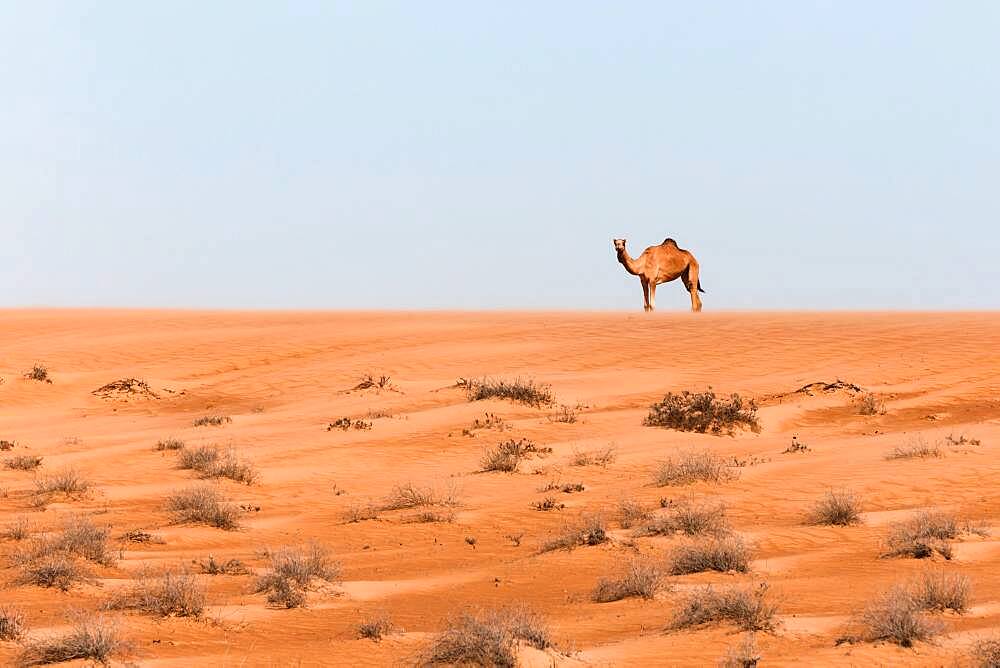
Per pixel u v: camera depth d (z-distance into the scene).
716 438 129.25
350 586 66.50
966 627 52.88
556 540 78.81
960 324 196.50
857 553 74.75
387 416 141.25
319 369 182.25
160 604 58.41
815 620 54.34
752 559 73.12
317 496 104.31
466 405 145.50
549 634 51.62
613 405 152.12
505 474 110.81
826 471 104.94
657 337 196.38
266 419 146.50
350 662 49.16
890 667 45.78
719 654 48.47
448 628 52.25
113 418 156.88
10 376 175.50
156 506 98.50
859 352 176.75
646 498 97.31
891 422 137.75
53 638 50.44
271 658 49.81
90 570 70.31
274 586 64.38
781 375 165.62
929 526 77.81
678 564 69.75
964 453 109.56
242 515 95.56
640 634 53.34
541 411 144.38
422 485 106.56
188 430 140.12
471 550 80.25
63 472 114.62
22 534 82.19
